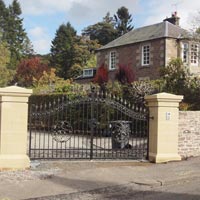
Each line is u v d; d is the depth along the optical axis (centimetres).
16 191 862
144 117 1302
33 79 4497
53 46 7069
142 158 1282
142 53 3403
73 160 1213
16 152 1088
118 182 966
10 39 6944
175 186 945
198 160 1268
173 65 2188
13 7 7156
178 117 1295
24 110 1100
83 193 863
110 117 1644
